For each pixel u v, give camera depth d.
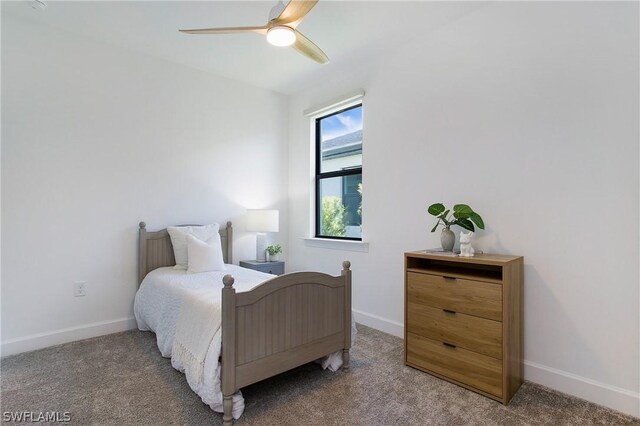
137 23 2.63
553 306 2.06
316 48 2.21
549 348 2.07
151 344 2.67
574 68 1.99
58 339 2.67
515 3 2.24
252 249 3.92
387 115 3.07
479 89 2.43
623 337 1.82
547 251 2.09
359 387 2.07
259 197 3.99
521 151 2.21
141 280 3.05
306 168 4.02
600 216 1.90
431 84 2.73
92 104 2.86
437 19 2.54
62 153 2.71
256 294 1.80
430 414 1.79
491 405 1.88
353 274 3.38
